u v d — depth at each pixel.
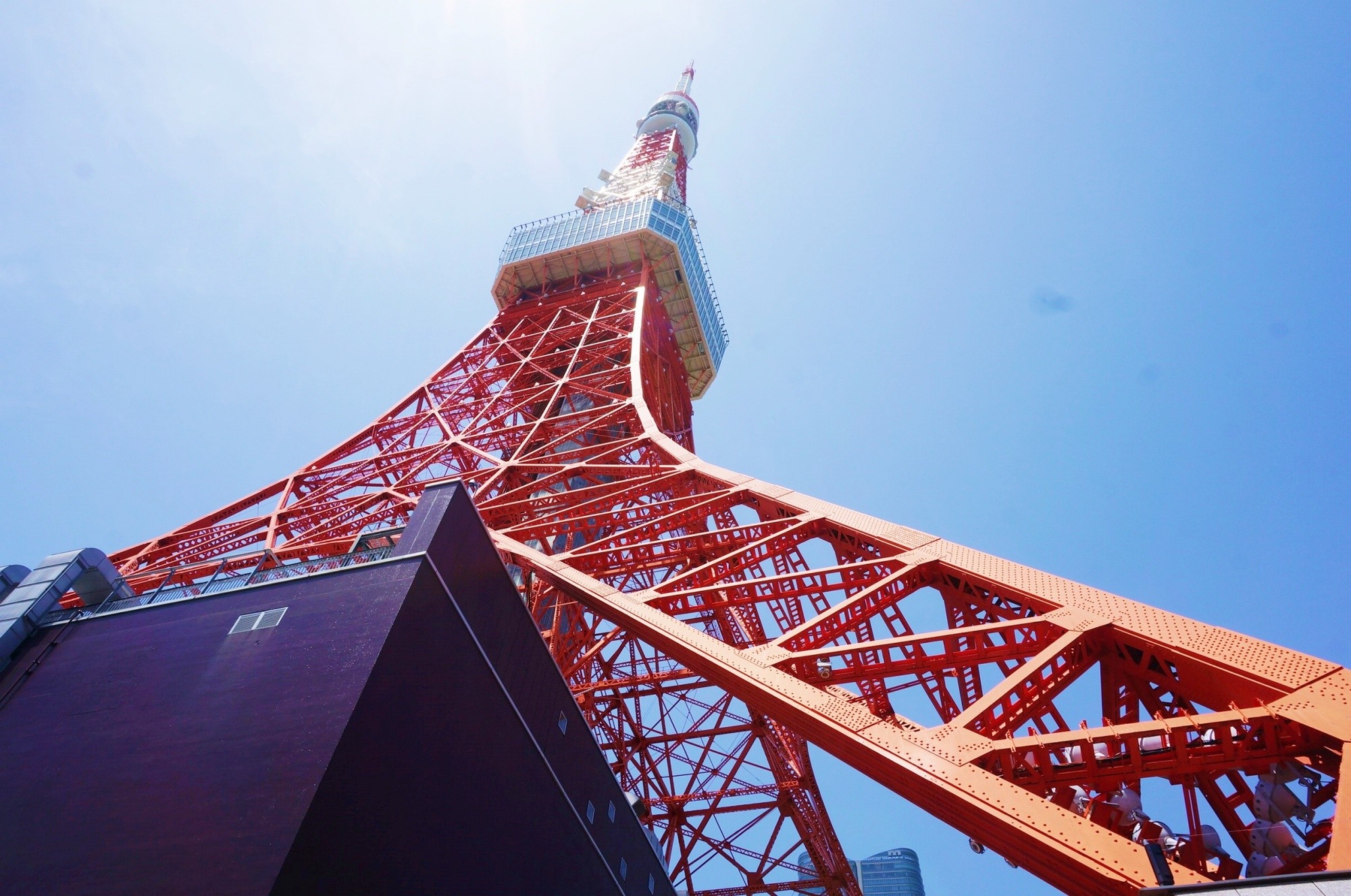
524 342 67.88
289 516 44.25
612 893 25.03
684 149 111.88
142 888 14.91
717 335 80.00
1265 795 13.96
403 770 17.59
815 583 25.27
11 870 16.08
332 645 18.81
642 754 44.28
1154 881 12.00
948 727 15.86
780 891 39.91
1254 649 15.89
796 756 44.00
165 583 27.50
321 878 15.04
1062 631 18.31
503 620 23.11
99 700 19.73
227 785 16.22
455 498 23.11
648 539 31.34
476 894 18.58
